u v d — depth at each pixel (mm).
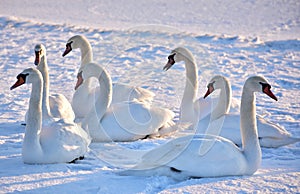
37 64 9391
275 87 13828
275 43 20375
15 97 12070
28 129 7379
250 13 30359
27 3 32156
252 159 7195
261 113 11008
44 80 9125
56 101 9586
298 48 19672
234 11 31000
